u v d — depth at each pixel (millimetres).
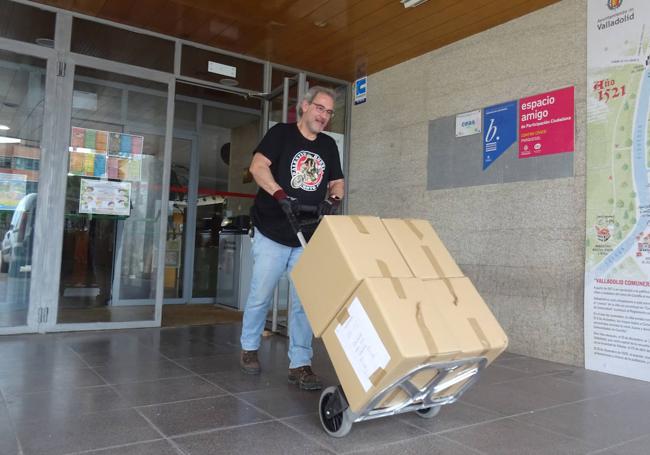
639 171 3363
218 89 5121
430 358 1837
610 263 3475
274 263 2975
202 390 2750
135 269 4641
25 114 4164
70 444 1966
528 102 4055
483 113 4398
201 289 6984
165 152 4766
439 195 4750
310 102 2893
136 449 1944
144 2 4176
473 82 4504
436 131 4824
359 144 5750
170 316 5492
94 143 4453
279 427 2238
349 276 2006
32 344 3752
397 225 2359
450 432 2252
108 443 1992
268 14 4316
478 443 2131
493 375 3354
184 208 6766
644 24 3375
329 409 2154
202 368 3225
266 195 2971
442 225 4703
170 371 3129
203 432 2146
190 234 6777
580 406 2695
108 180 4512
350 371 1992
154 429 2160
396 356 1790
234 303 6332
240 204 7215
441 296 2088
